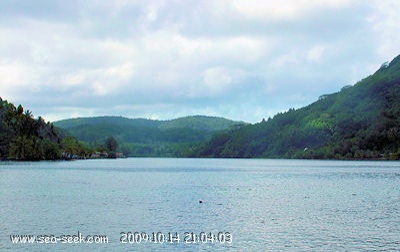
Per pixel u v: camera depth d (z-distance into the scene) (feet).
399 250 143.84
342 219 193.47
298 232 167.12
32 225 176.96
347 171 593.42
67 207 223.30
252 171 603.67
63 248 143.64
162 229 170.71
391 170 616.80
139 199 257.75
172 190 313.32
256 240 154.92
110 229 170.19
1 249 142.20
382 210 219.82
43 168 630.74
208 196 275.39
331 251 142.51
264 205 234.79
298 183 385.29
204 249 143.33
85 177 447.83
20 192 292.81
